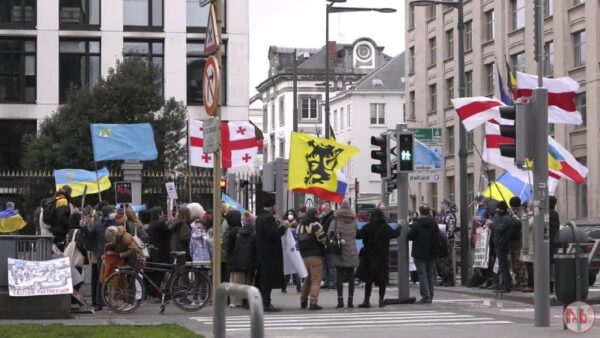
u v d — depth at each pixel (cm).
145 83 4481
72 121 4316
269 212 2045
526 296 2214
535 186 1612
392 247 3325
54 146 4284
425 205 2212
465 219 2791
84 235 2030
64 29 5428
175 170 4312
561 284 1526
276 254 2036
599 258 2470
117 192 2811
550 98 2384
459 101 2575
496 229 2319
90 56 5488
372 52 11556
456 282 2923
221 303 813
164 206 3953
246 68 5656
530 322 1742
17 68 5412
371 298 2420
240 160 2830
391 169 2244
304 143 2541
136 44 5531
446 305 2169
